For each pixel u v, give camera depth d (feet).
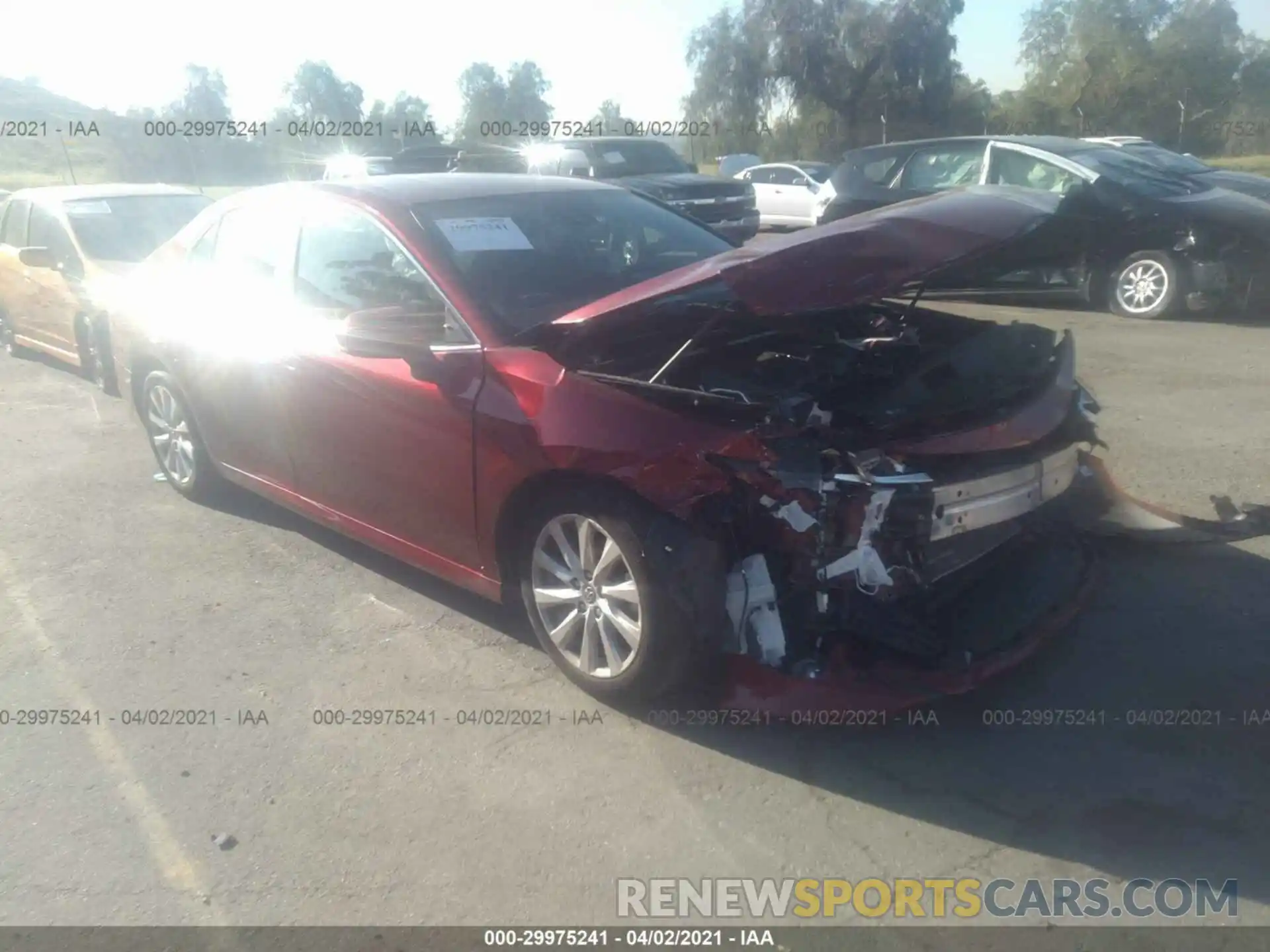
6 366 32.45
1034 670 12.48
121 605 15.39
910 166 38.78
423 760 11.37
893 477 10.48
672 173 49.03
